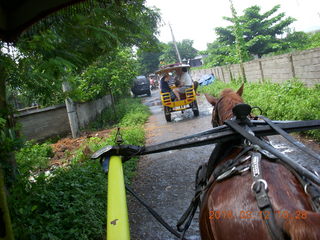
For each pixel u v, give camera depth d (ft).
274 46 113.91
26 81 16.62
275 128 8.30
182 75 47.50
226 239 6.33
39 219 13.53
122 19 18.29
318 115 26.03
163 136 37.27
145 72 200.03
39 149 32.76
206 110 52.54
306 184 6.64
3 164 13.99
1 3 5.49
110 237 5.86
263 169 7.04
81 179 18.89
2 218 4.80
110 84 52.29
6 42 5.76
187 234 14.33
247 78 64.23
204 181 9.43
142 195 19.67
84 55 18.49
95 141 36.47
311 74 39.09
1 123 12.86
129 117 53.31
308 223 5.15
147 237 14.75
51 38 14.08
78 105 48.73
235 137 8.77
